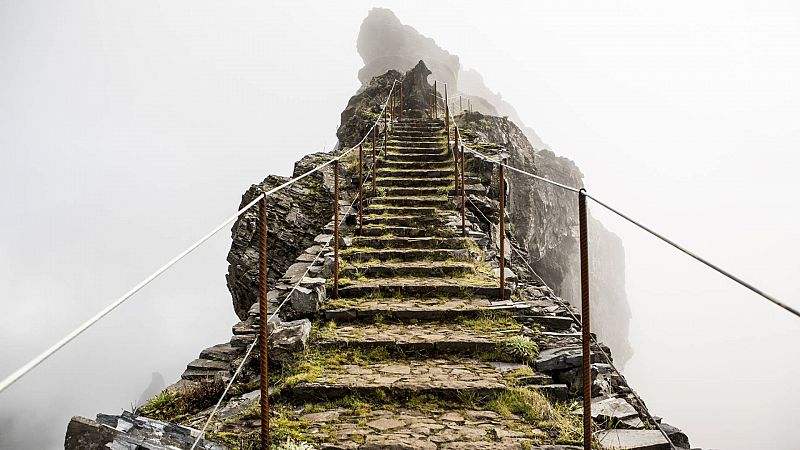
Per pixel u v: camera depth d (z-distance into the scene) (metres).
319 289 8.47
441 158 16.89
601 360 6.82
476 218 13.05
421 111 25.80
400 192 14.23
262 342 4.25
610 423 5.28
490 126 27.59
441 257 10.48
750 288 2.42
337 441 4.87
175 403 6.37
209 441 4.74
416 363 6.71
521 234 29.86
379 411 5.57
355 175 15.98
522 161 30.61
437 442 4.86
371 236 11.59
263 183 18.06
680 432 5.31
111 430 4.14
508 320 7.95
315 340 7.18
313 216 16.33
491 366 6.58
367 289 8.92
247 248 16.12
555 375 6.32
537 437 4.98
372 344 7.05
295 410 5.66
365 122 23.50
